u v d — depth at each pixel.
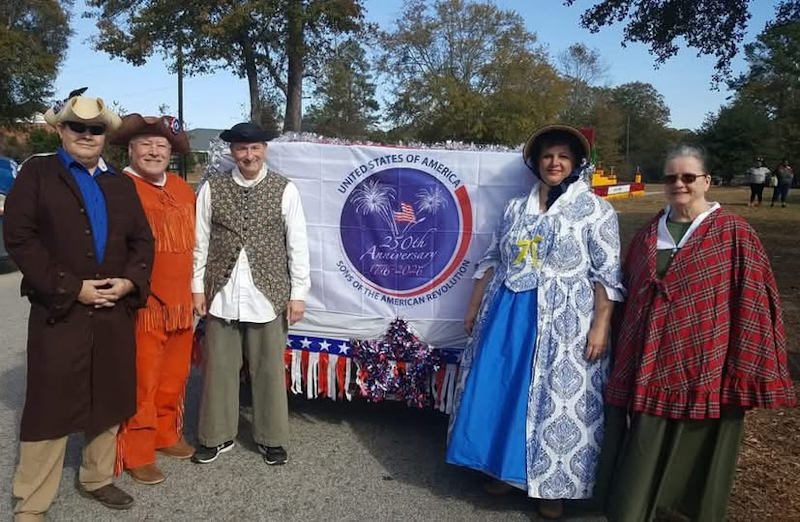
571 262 3.11
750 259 2.64
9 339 6.10
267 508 3.22
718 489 2.75
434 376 3.88
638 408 2.74
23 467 2.91
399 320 3.88
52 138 30.42
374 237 3.87
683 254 2.73
